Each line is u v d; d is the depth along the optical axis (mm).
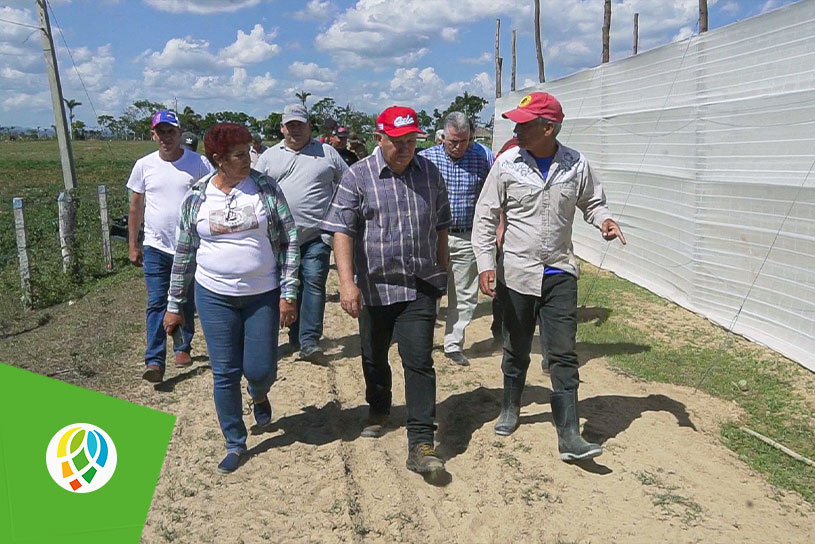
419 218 4129
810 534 3664
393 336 4727
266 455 4426
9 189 27172
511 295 4387
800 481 4211
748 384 5656
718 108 7098
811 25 5828
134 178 5582
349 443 4633
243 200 4094
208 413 5043
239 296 4141
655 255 8688
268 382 4371
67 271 9992
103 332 7316
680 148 7918
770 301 6379
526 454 4453
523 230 4277
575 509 3850
